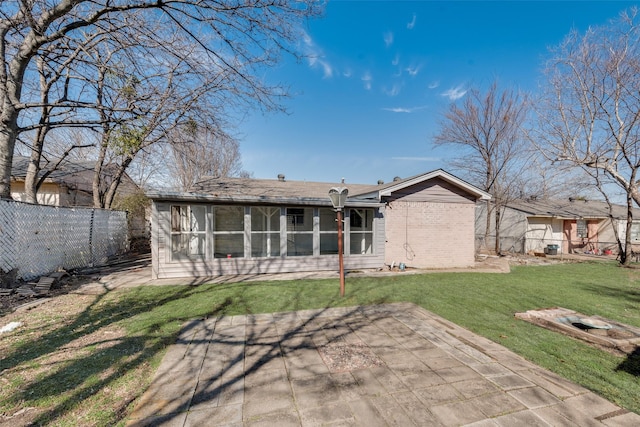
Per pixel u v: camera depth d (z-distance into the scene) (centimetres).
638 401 249
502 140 1543
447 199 1062
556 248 1542
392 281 764
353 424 214
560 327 414
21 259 610
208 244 814
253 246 1191
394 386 266
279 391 257
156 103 716
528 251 1614
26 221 626
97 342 353
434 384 270
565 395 254
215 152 2444
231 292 616
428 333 400
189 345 351
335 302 552
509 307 535
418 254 1037
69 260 820
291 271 890
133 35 569
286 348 347
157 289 636
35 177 862
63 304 512
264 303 538
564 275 901
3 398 236
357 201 940
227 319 448
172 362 307
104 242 1067
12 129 601
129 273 824
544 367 308
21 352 322
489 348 352
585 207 1962
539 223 1689
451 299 586
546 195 1723
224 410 229
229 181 1251
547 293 650
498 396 251
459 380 277
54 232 738
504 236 1731
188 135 1026
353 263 959
